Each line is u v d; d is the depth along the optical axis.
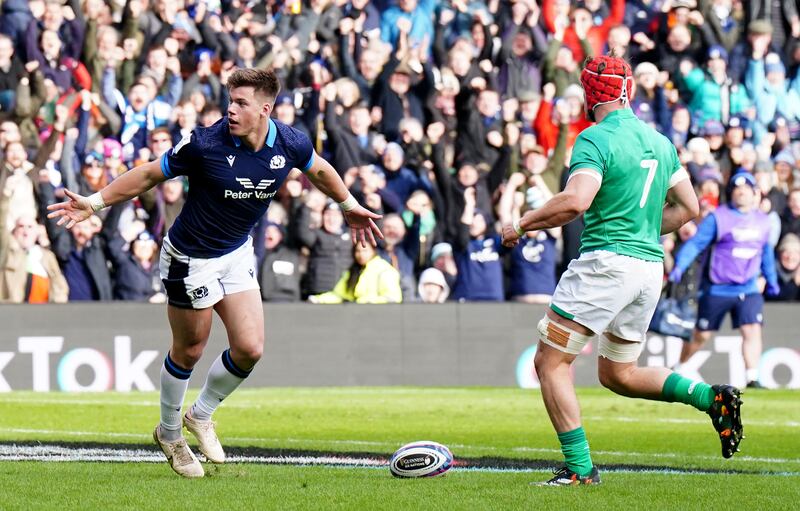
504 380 36.75
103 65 36.38
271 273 35.59
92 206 14.90
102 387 34.06
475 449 21.36
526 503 13.20
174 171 14.87
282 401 31.53
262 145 14.96
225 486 14.66
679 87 40.91
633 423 27.31
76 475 15.88
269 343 35.34
